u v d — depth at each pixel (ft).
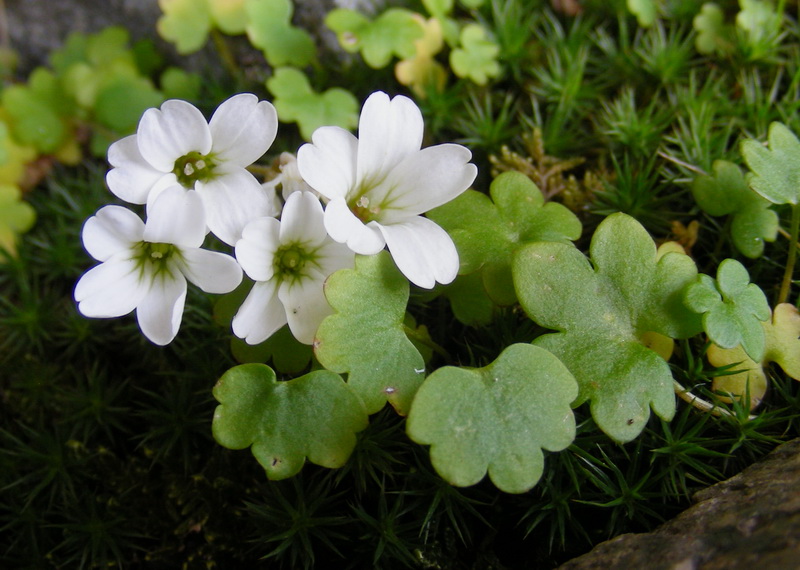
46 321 0.38
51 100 0.42
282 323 0.27
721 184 0.32
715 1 0.42
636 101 0.40
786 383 0.30
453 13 0.44
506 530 0.30
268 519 0.29
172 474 0.33
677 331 0.26
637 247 0.27
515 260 0.27
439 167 0.27
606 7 0.43
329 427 0.25
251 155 0.26
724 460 0.28
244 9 0.41
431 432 0.24
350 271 0.26
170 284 0.26
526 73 0.42
